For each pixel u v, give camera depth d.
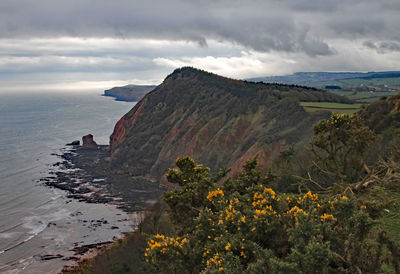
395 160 12.26
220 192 9.45
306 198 7.14
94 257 34.75
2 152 107.81
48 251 39.22
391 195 10.01
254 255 5.98
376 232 6.28
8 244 41.31
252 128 75.62
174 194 11.24
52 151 109.50
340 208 5.95
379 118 22.09
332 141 11.98
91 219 49.41
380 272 5.04
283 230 6.34
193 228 10.09
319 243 4.92
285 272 4.52
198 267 6.68
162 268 7.01
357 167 11.88
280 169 19.23
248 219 6.73
